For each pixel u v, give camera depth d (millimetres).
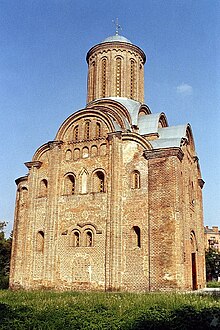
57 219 32594
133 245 29641
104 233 30391
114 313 14203
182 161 32156
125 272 29219
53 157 33969
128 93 40594
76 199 32344
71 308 15086
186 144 34781
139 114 38188
